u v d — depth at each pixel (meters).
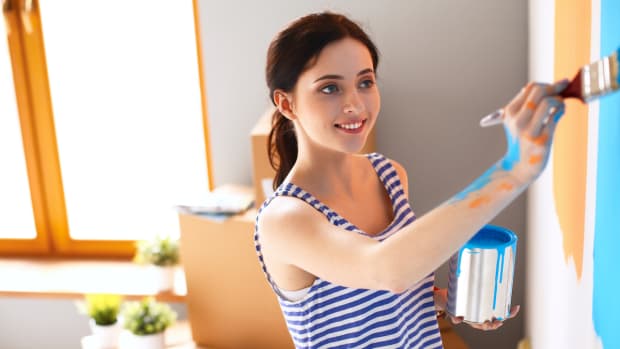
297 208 0.92
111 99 2.59
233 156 2.49
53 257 2.80
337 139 0.92
